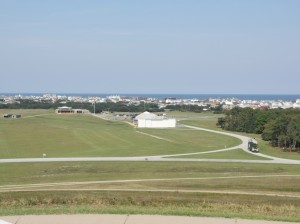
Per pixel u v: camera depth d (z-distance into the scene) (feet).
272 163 244.63
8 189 128.26
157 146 327.88
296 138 338.95
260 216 45.91
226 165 222.28
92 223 42.06
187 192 111.14
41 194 95.61
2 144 330.95
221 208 60.44
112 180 160.25
